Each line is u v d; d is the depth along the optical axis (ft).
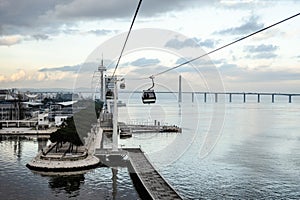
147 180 159.02
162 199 133.59
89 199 154.92
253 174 198.29
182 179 185.88
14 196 159.12
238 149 276.21
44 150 244.63
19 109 460.14
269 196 162.50
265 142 314.96
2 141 328.29
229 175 195.00
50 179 186.80
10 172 202.08
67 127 239.30
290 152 265.75
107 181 181.78
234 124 473.67
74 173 197.98
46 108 524.11
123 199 154.81
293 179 189.26
